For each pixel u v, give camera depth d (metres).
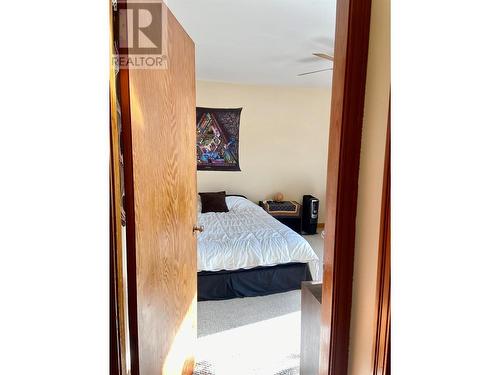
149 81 1.08
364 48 0.93
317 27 2.36
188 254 1.71
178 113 1.46
